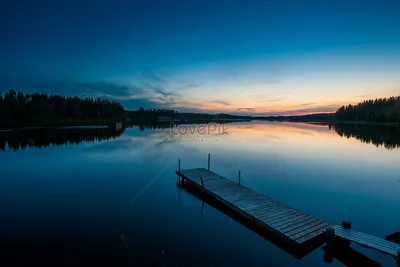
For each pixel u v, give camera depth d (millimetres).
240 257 6711
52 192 12477
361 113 108812
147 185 13875
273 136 43125
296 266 6414
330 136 42312
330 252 7016
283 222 8250
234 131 57500
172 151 26312
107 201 11180
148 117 139750
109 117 98250
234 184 12781
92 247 7078
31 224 8664
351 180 14914
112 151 26109
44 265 6168
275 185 13945
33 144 31234
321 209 10500
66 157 22516
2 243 7305
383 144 30953
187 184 14125
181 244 7340
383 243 6566
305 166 18812
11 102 71500
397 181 14641
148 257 6590
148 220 9102
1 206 10477
